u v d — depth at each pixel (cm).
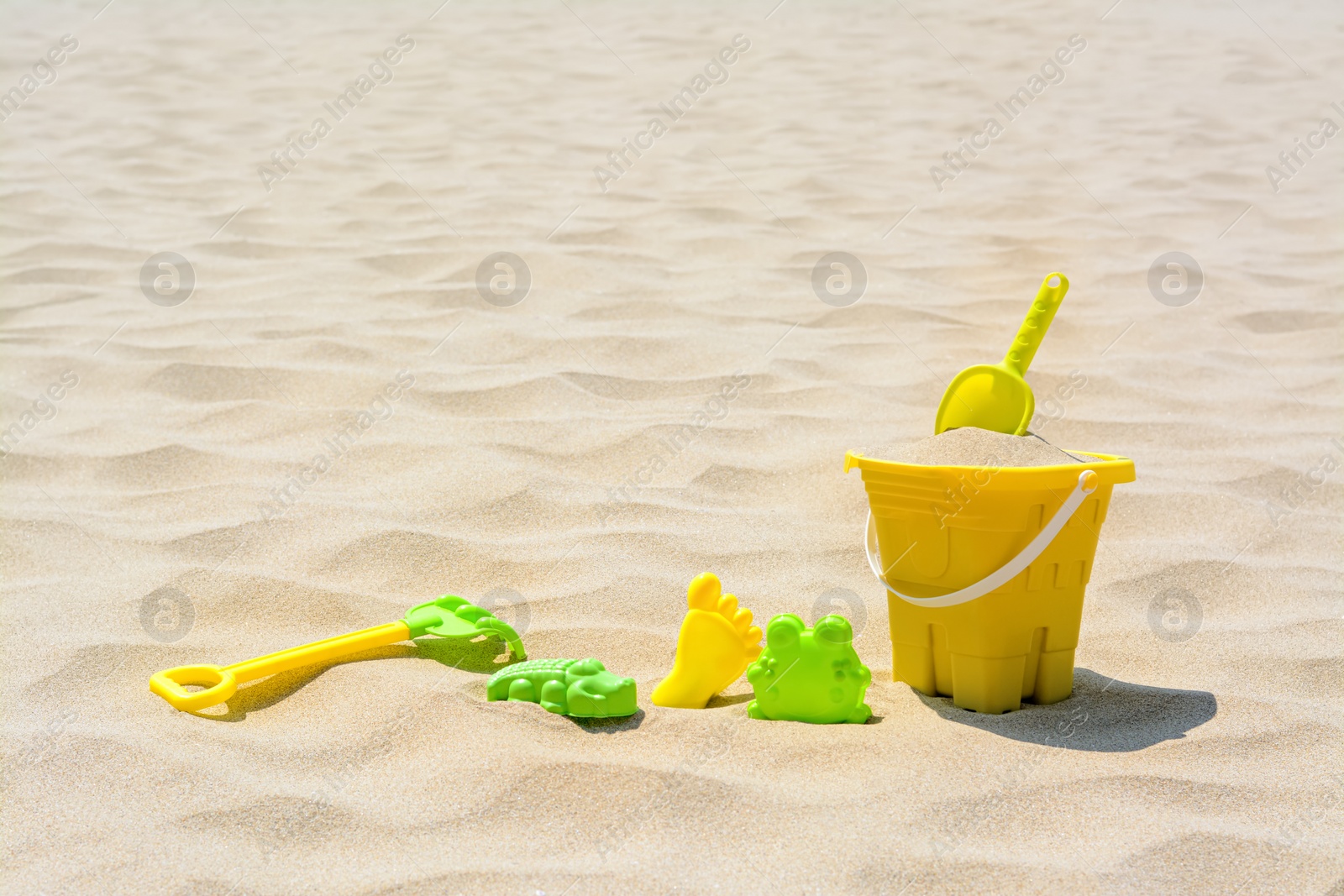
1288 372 419
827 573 272
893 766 184
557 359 410
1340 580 268
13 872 161
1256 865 163
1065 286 213
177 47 1002
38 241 534
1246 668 228
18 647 225
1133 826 171
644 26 1094
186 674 213
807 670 200
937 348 436
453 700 202
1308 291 502
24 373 390
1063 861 163
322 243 546
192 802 176
